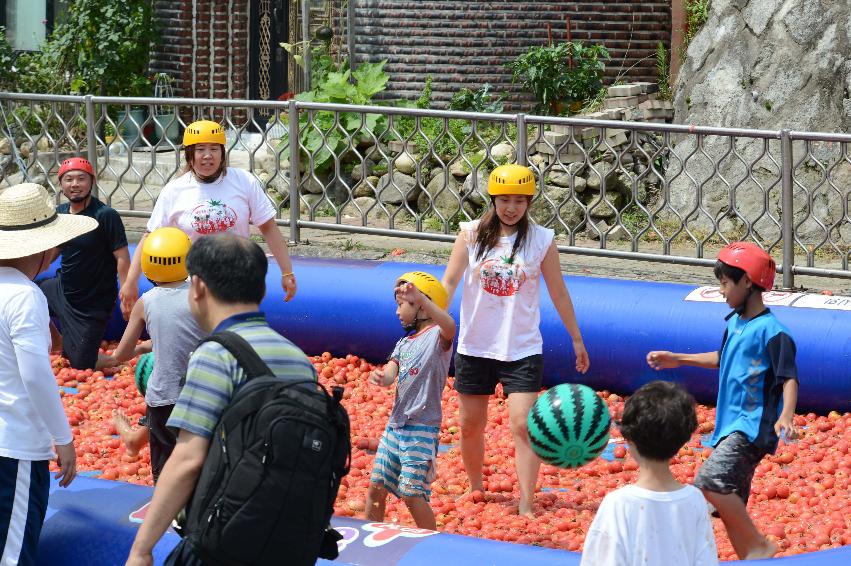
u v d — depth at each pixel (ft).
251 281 14.06
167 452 21.12
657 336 31.24
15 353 16.43
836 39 43.60
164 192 27.35
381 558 16.93
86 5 57.77
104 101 42.60
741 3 46.88
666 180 37.29
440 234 39.68
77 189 31.32
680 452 27.78
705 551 13.34
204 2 59.26
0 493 16.34
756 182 36.01
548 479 26.30
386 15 55.98
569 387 19.61
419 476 21.06
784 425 18.67
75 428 30.42
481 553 16.84
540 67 51.80
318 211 47.50
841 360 29.43
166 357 20.52
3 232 17.19
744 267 19.27
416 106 51.34
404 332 34.22
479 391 23.61
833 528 22.35
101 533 17.66
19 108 48.78
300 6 57.36
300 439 13.16
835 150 43.19
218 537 13.12
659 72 54.13
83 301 33.12
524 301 22.95
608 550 13.16
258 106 41.16
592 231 43.83
